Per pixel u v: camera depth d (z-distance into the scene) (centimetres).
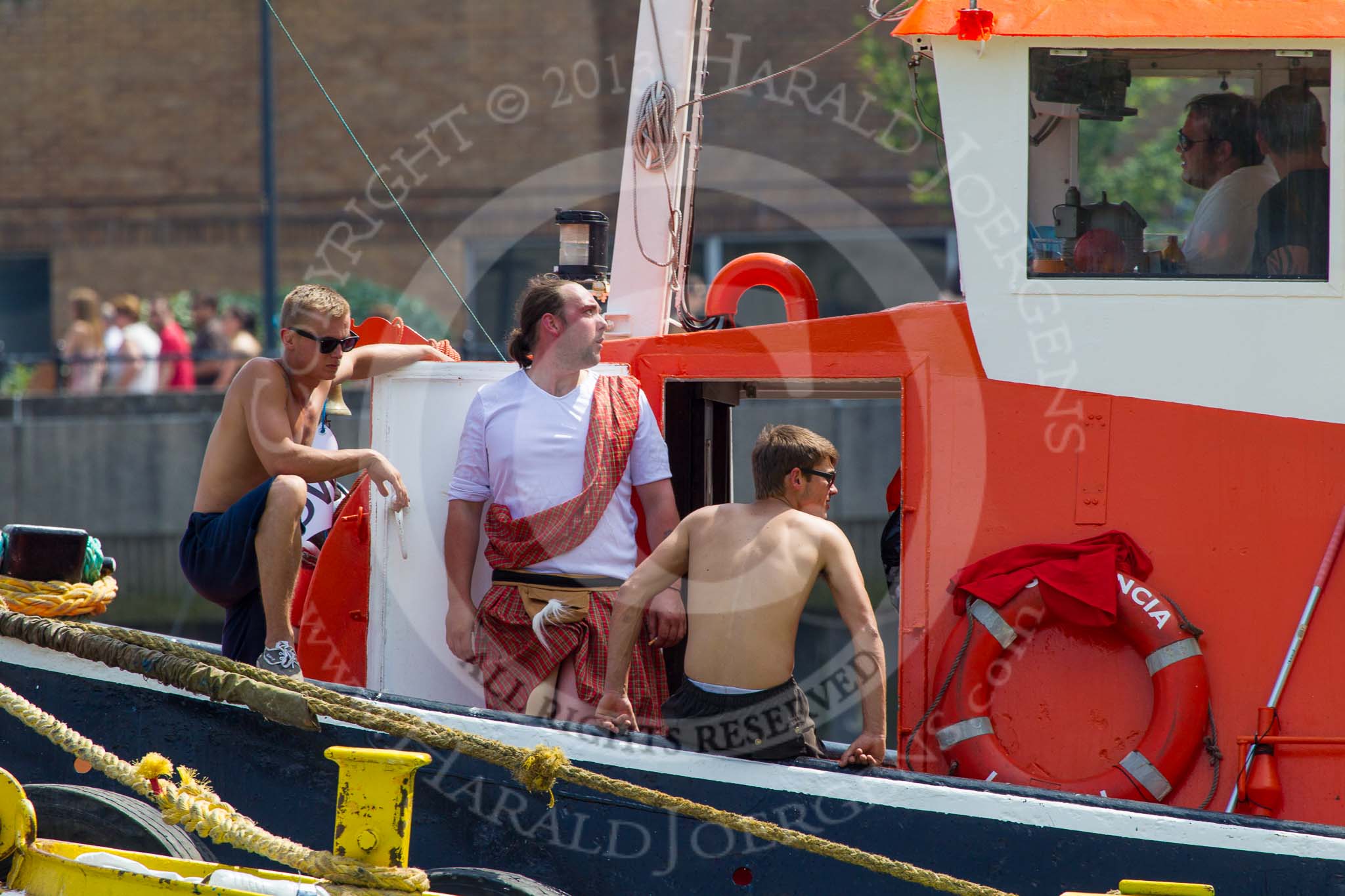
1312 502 1545
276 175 6669
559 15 6469
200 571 1659
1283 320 1563
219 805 1406
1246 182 1587
